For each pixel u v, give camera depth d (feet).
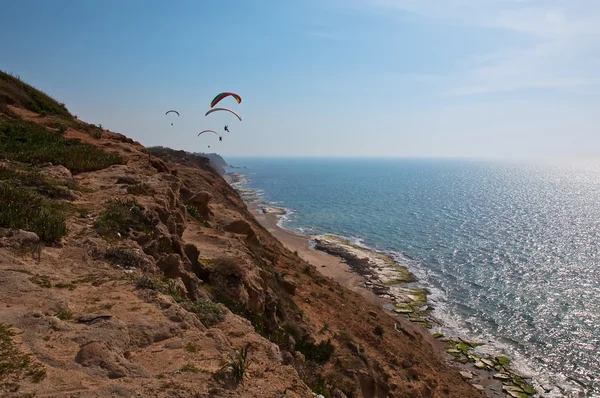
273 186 607.78
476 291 154.92
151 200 45.70
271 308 53.62
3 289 21.30
